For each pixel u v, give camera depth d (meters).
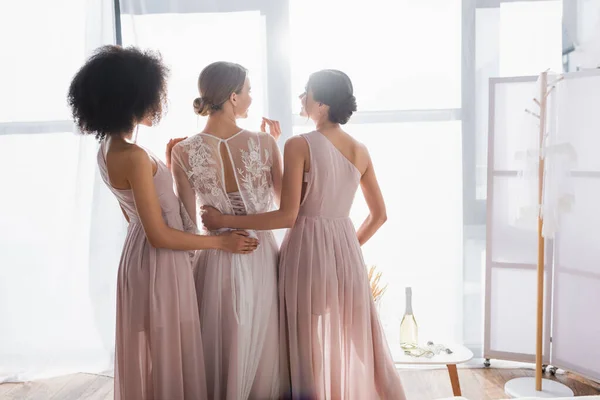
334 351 2.33
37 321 3.64
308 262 2.31
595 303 3.05
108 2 3.42
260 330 2.34
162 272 2.17
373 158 3.49
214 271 2.31
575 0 3.30
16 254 3.62
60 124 3.56
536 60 3.38
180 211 2.33
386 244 3.54
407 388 3.25
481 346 3.55
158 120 2.20
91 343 3.63
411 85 3.45
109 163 2.10
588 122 3.04
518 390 3.12
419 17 3.41
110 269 3.54
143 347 2.20
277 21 3.41
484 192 3.48
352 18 3.42
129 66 2.06
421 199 3.51
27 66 3.54
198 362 2.23
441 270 3.54
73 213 3.53
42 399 3.28
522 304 3.31
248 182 2.29
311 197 2.35
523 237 3.28
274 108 3.45
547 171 2.96
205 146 2.26
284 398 2.39
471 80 3.41
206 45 3.42
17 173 3.58
